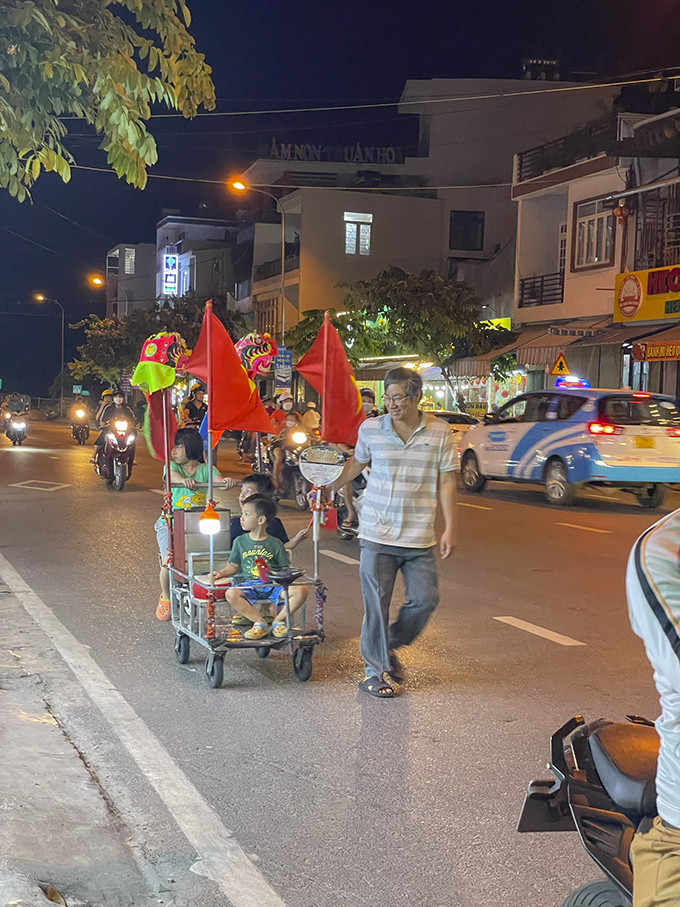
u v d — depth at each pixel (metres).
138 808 4.37
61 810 4.19
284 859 3.90
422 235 45.72
